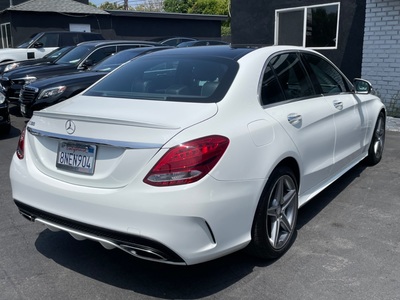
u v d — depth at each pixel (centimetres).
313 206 455
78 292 305
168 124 277
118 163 276
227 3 3709
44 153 318
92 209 281
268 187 318
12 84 1000
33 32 2158
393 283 309
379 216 427
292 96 383
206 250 276
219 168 276
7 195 500
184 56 382
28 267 338
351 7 1060
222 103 308
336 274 321
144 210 264
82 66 1016
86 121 293
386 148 687
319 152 402
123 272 331
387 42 921
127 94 351
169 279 321
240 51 378
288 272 326
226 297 297
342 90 484
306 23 1162
